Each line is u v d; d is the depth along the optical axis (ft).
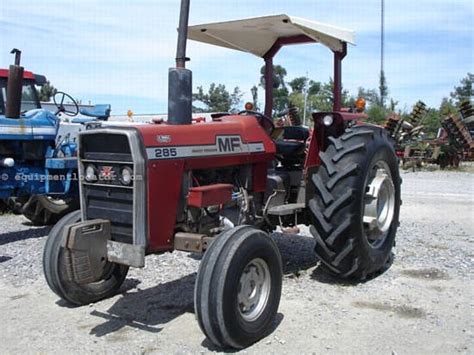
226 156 13.57
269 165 16.62
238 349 11.11
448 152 58.59
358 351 10.97
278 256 12.18
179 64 12.57
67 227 11.42
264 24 15.76
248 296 11.54
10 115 22.29
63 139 23.86
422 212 28.86
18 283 15.94
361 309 13.41
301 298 14.20
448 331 12.03
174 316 13.06
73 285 13.44
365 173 15.02
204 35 17.12
